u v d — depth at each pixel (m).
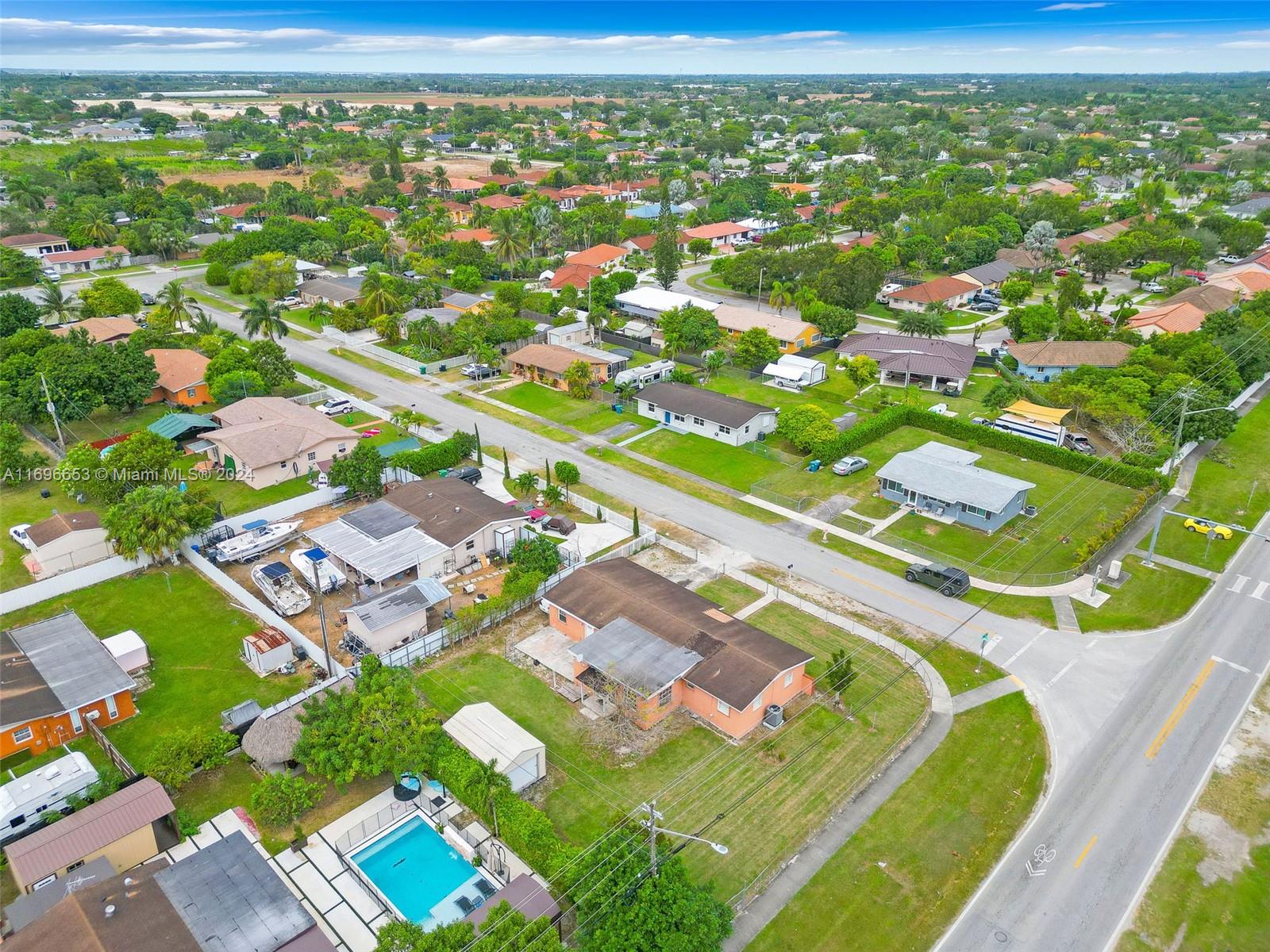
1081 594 60.28
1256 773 44.16
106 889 33.91
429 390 100.38
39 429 86.38
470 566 63.50
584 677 49.09
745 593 60.38
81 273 155.50
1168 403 81.44
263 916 33.28
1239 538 67.69
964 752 45.69
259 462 73.94
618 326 122.44
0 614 56.97
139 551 62.44
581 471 79.38
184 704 48.78
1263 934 35.50
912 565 62.06
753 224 196.12
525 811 39.03
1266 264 145.75
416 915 36.19
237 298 139.50
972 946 34.78
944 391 99.94
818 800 42.12
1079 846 39.75
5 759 44.31
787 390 101.06
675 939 30.80
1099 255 147.12
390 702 43.50
